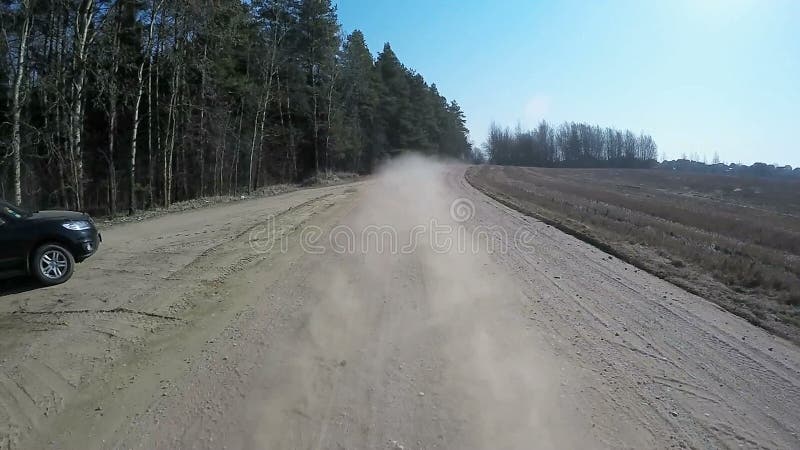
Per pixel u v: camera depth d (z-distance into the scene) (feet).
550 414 13.30
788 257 38.91
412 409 13.50
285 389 14.49
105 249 33.81
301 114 146.30
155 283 24.88
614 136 408.67
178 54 77.15
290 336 18.54
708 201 108.58
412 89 244.01
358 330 19.27
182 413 13.16
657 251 35.22
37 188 69.05
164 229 44.04
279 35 120.88
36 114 67.77
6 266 24.03
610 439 12.19
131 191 64.23
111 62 65.00
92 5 56.70
